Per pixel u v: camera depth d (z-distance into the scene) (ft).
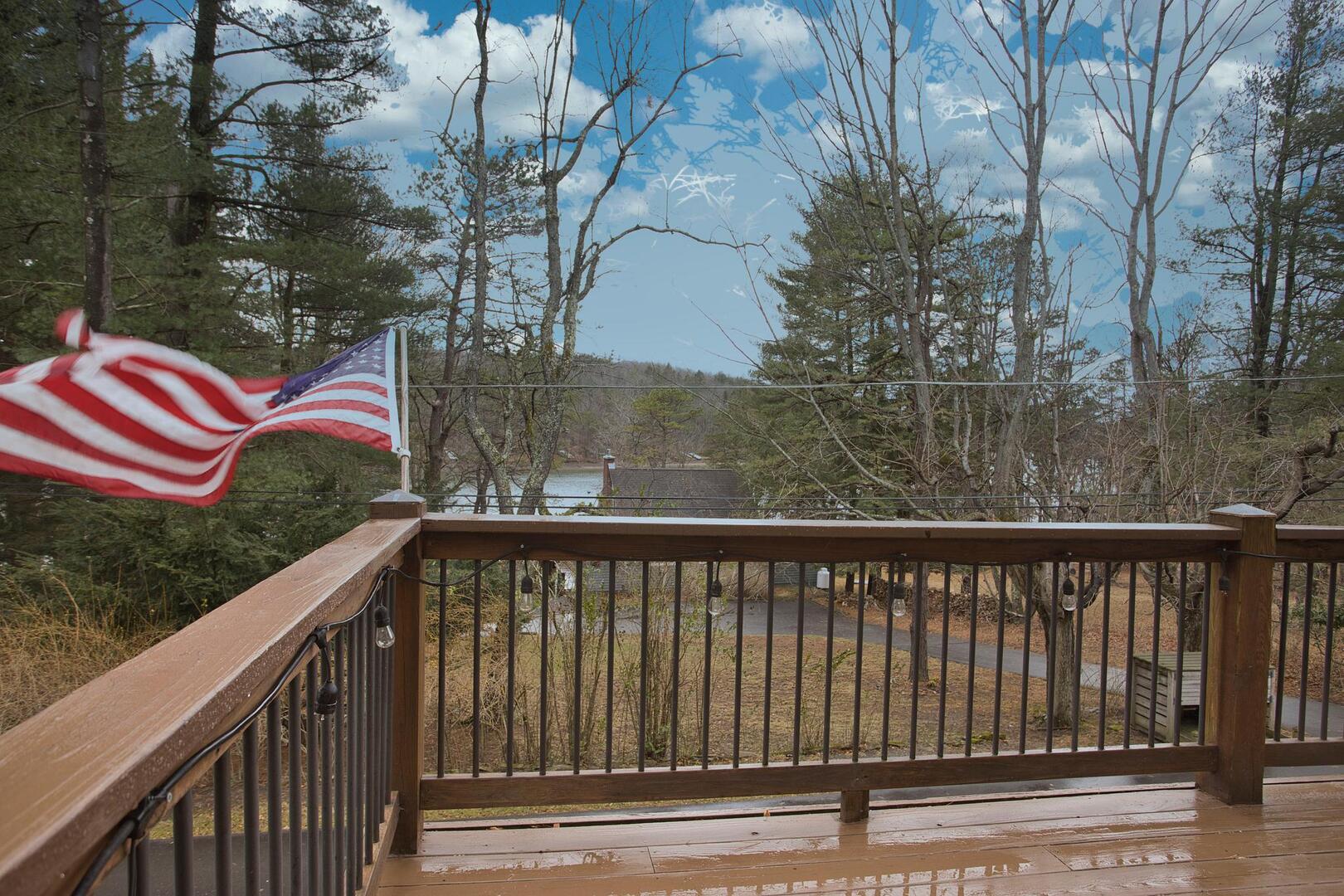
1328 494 29.99
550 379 49.47
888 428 35.81
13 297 27.45
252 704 3.02
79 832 1.70
